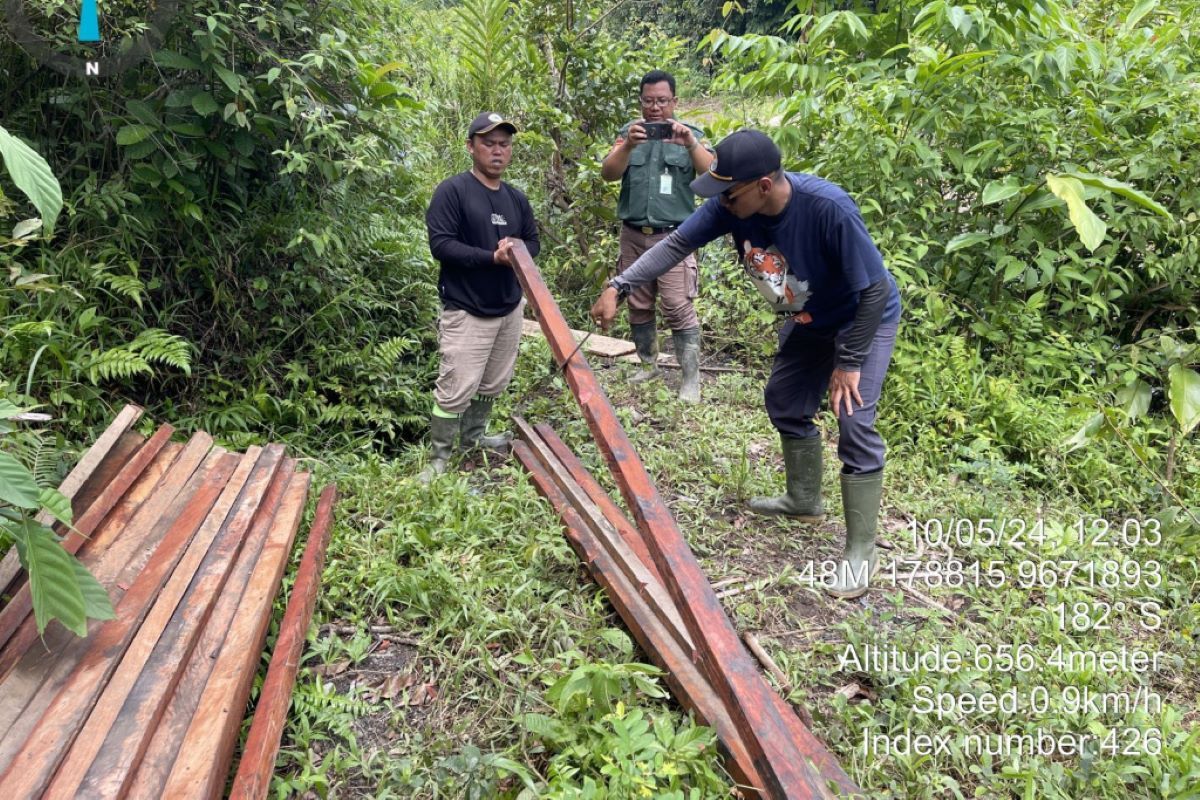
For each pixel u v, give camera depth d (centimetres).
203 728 200
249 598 257
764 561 357
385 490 375
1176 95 558
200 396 422
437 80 796
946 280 577
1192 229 552
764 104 753
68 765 179
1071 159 561
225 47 384
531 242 421
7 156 192
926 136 589
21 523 207
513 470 407
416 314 531
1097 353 534
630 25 859
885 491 423
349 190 488
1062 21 595
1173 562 374
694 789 195
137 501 289
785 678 270
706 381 568
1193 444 491
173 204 406
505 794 213
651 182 504
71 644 216
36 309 359
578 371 291
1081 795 237
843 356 311
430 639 279
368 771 227
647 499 242
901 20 625
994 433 483
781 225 298
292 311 465
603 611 298
